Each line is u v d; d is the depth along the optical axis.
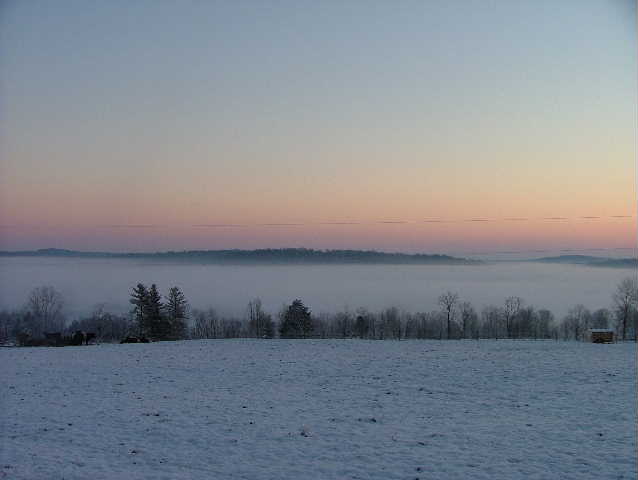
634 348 36.56
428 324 96.81
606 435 16.70
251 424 18.78
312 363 31.61
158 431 18.00
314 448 16.16
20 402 22.25
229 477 13.92
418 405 21.38
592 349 36.03
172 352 36.69
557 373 27.06
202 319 98.75
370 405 21.48
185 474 14.12
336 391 24.14
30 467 14.56
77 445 16.62
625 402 20.80
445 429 17.92
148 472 14.25
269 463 14.94
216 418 19.59
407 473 14.06
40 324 92.75
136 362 32.53
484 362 30.89
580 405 20.62
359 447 16.19
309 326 77.94
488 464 14.53
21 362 32.75
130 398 22.92
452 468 14.32
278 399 22.62
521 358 32.06
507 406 20.94
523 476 13.65
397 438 16.98
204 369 30.03
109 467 14.63
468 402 21.75
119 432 17.92
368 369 29.44
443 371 28.41
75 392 24.19
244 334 95.38
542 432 17.28
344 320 93.06
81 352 37.12
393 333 94.88
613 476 13.46
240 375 28.20
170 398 22.91
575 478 13.43
